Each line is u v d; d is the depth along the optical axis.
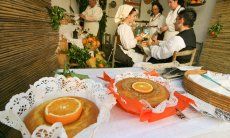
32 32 0.69
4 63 0.50
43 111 0.50
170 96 0.67
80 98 0.58
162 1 4.57
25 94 0.51
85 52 1.70
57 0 3.74
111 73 1.00
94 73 0.98
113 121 0.59
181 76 1.00
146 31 3.39
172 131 0.57
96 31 3.95
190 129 0.58
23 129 0.40
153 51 2.14
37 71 0.75
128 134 0.54
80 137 0.42
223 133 0.60
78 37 2.67
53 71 0.95
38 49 0.75
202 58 3.14
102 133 0.53
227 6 2.65
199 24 3.38
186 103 0.67
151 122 0.60
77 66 1.66
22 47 0.61
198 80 0.82
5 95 0.51
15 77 0.57
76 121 0.48
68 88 0.61
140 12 5.16
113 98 0.55
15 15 0.55
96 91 0.59
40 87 0.56
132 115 0.62
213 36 2.89
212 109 0.67
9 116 0.40
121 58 2.51
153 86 0.73
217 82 0.82
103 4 4.77
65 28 2.87
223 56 2.69
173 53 1.75
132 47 2.54
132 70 1.08
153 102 0.63
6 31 0.51
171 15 3.01
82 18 4.00
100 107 0.52
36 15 0.72
